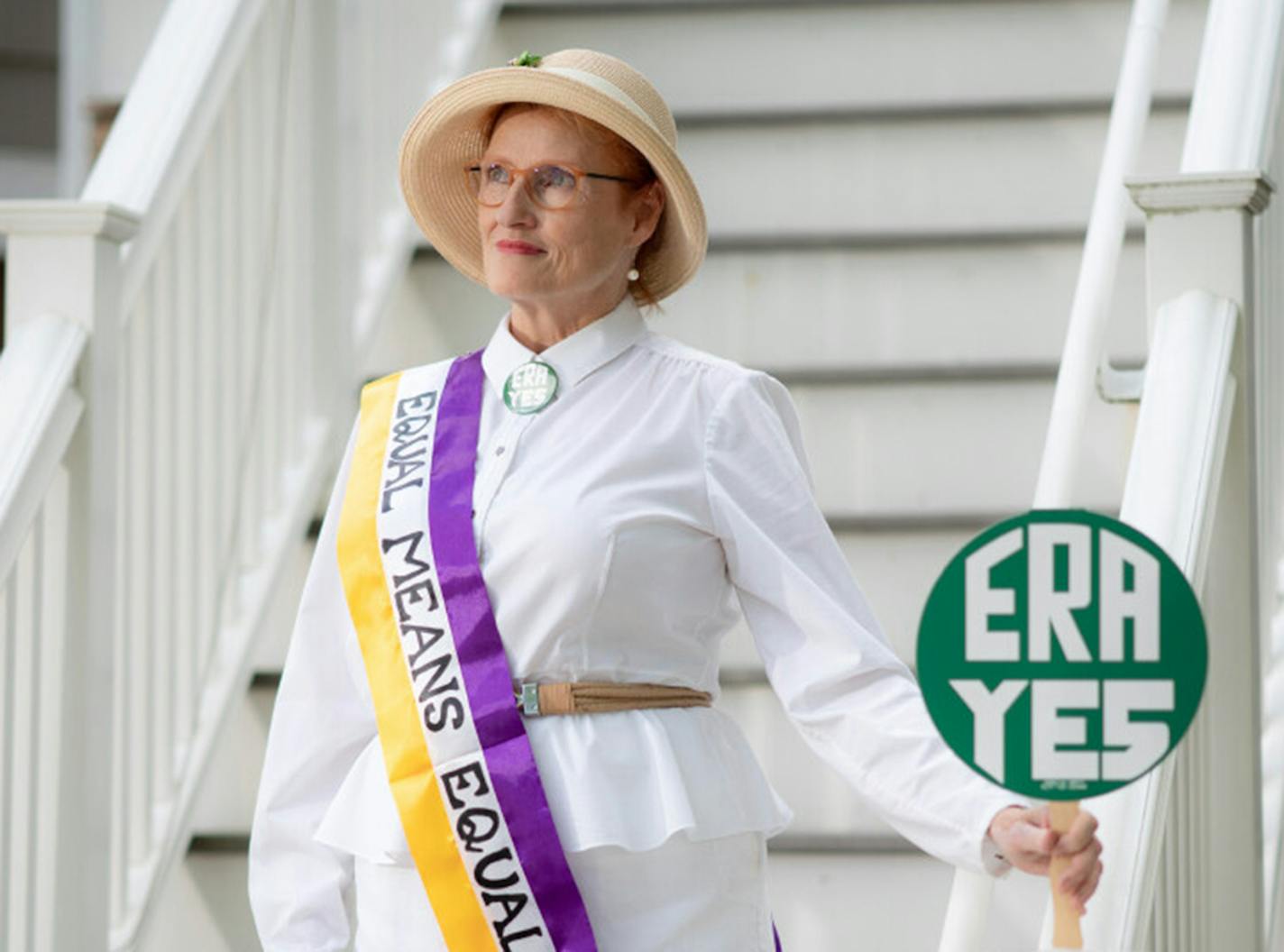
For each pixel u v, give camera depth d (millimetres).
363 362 12203
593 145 6523
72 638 8523
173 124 9984
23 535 8055
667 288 7086
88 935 8445
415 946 6410
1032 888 9938
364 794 6664
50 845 8406
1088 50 13250
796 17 13531
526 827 6234
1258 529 8539
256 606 10828
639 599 6316
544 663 6355
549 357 6656
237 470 10641
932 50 13414
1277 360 10039
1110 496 11586
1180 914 7961
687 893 6266
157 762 9844
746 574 6395
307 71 11555
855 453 11844
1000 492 11711
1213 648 8516
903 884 10070
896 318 12391
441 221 7465
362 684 6738
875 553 11172
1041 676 5320
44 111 19688
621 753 6281
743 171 13047
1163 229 8375
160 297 9859
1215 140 8766
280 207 11328
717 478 6395
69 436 8469
